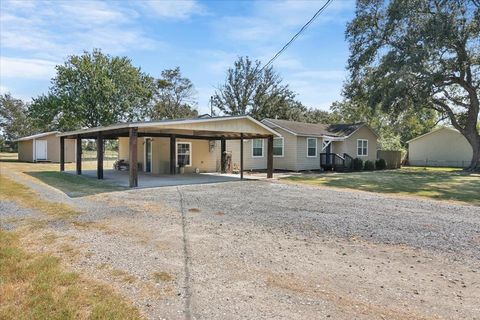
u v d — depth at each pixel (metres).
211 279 3.42
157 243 4.63
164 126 10.93
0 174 15.66
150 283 3.31
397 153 25.09
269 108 40.31
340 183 12.90
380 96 18.97
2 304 2.82
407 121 24.06
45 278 3.36
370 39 20.00
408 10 17.78
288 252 4.30
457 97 21.73
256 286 3.27
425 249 4.49
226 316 2.68
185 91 42.50
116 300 2.92
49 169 19.36
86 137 16.50
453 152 27.06
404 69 17.25
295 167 19.16
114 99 33.00
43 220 5.98
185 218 6.21
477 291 3.20
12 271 3.54
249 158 19.70
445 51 18.20
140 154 18.16
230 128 12.70
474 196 9.69
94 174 15.88
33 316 2.62
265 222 5.94
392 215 6.67
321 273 3.62
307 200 8.46
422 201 8.56
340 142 21.33
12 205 7.45
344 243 4.73
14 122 44.94
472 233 5.31
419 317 2.70
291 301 2.96
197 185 11.59
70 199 8.32
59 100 31.34
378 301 2.97
